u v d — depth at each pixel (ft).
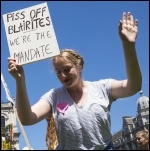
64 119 10.74
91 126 10.59
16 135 201.98
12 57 11.62
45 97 11.39
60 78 10.77
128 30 10.04
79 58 10.94
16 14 12.01
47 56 11.33
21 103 10.40
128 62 10.06
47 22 11.68
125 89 10.53
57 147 11.22
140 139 29.58
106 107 10.81
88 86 11.21
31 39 11.68
